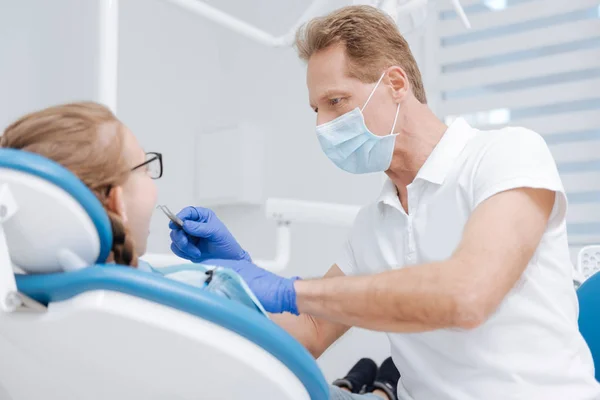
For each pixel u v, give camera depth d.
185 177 3.24
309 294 0.91
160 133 3.16
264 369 0.69
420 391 1.28
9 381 0.76
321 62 1.32
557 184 1.08
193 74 3.32
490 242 0.96
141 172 0.88
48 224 0.68
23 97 2.91
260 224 3.05
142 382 0.70
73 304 0.66
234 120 3.24
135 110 3.08
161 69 3.20
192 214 1.28
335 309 0.91
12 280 0.67
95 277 0.65
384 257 1.36
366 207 1.46
